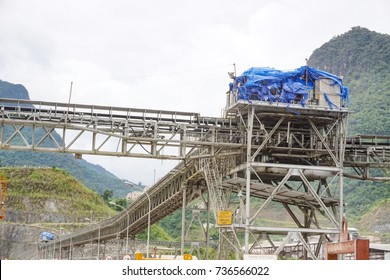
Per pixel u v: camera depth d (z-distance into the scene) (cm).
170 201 8181
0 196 10475
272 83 5653
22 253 19575
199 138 5862
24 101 5606
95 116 5712
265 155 5931
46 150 5556
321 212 6194
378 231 17125
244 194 6669
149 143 5784
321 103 5738
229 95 5959
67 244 16538
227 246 6322
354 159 6303
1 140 5541
